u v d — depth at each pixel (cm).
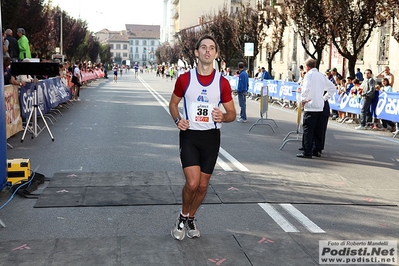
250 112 1900
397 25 1653
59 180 700
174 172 765
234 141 1124
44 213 558
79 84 2252
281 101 2359
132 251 444
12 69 1028
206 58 442
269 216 560
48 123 1398
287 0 2178
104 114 1680
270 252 450
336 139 1217
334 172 816
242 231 507
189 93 450
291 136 1222
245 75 1512
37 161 851
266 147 1050
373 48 2473
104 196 622
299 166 855
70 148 987
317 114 922
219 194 643
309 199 633
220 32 4209
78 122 1440
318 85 910
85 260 423
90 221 532
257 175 766
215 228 514
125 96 2675
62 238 477
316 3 2011
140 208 581
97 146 1014
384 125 1425
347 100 1591
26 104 1240
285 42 3781
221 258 433
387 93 1356
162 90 3375
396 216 576
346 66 2678
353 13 1820
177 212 568
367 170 842
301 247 465
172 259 428
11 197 617
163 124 1410
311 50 3272
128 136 1166
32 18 2619
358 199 644
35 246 454
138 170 782
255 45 3378
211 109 450
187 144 454
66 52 5091
